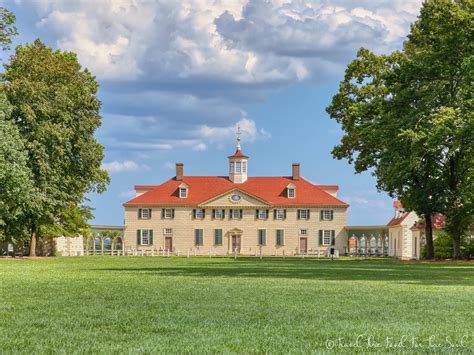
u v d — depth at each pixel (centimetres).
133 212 10612
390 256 9112
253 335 1105
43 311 1446
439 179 5475
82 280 2628
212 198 10538
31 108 5731
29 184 5069
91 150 6172
